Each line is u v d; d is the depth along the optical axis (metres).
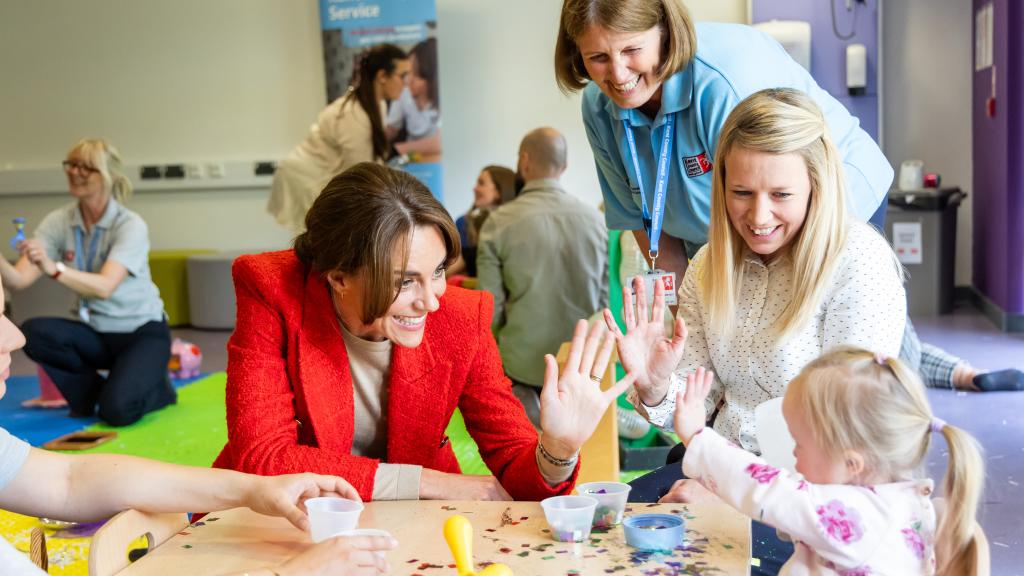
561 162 4.15
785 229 1.80
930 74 6.91
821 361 1.38
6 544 1.27
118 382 4.43
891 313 1.81
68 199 8.26
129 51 8.05
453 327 1.86
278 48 7.84
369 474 1.68
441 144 7.41
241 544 1.43
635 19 2.12
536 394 4.22
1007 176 5.84
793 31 6.54
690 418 1.44
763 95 1.80
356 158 6.52
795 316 1.82
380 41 7.27
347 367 1.81
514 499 1.80
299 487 1.51
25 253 4.37
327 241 1.65
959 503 1.28
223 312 7.37
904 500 1.28
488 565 1.32
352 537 1.32
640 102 2.26
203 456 3.92
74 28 8.10
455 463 2.02
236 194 8.05
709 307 1.93
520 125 7.54
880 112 6.75
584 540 1.40
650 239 2.46
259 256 1.86
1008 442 3.64
